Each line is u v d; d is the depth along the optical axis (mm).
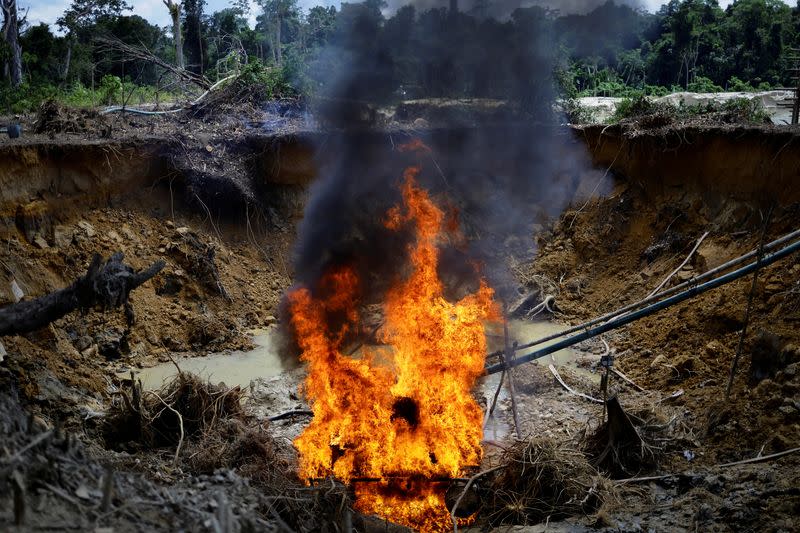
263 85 22156
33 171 14211
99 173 15594
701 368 11617
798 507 7566
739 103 20328
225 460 8844
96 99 26953
